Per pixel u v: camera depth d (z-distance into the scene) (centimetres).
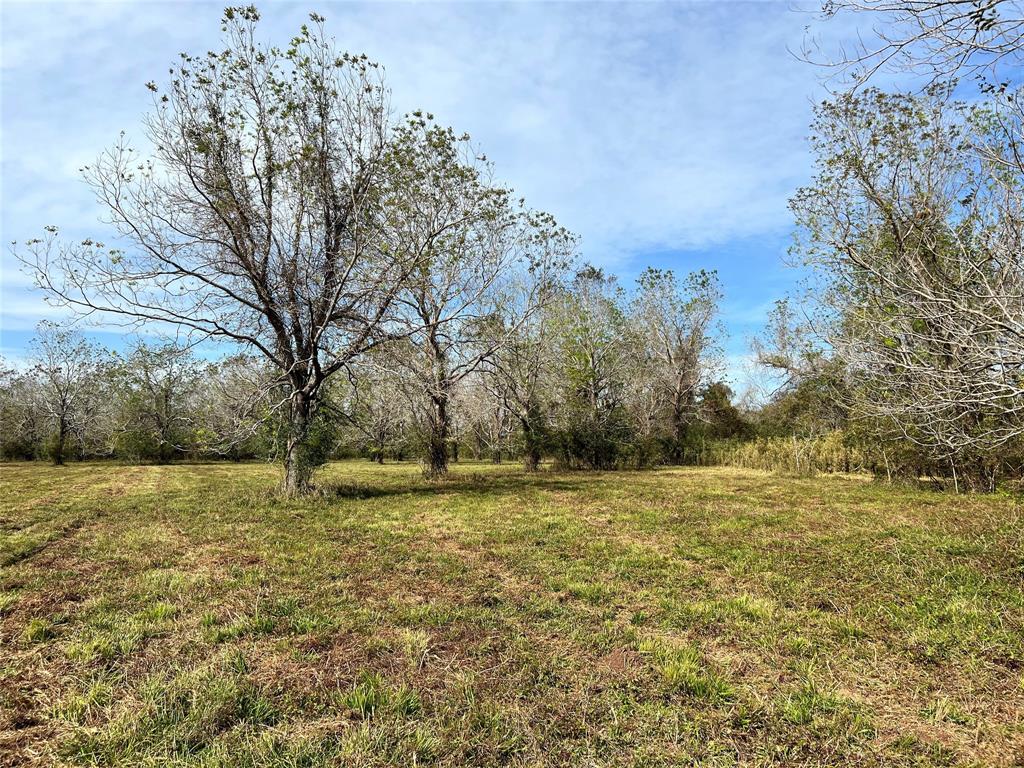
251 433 1577
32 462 4638
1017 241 693
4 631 573
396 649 532
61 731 393
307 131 1527
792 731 395
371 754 366
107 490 2062
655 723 408
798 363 2661
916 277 744
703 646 542
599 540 1019
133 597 688
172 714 407
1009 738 385
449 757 366
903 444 1738
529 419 2811
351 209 1588
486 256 1891
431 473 2291
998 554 827
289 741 381
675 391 3641
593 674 483
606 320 3162
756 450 3083
